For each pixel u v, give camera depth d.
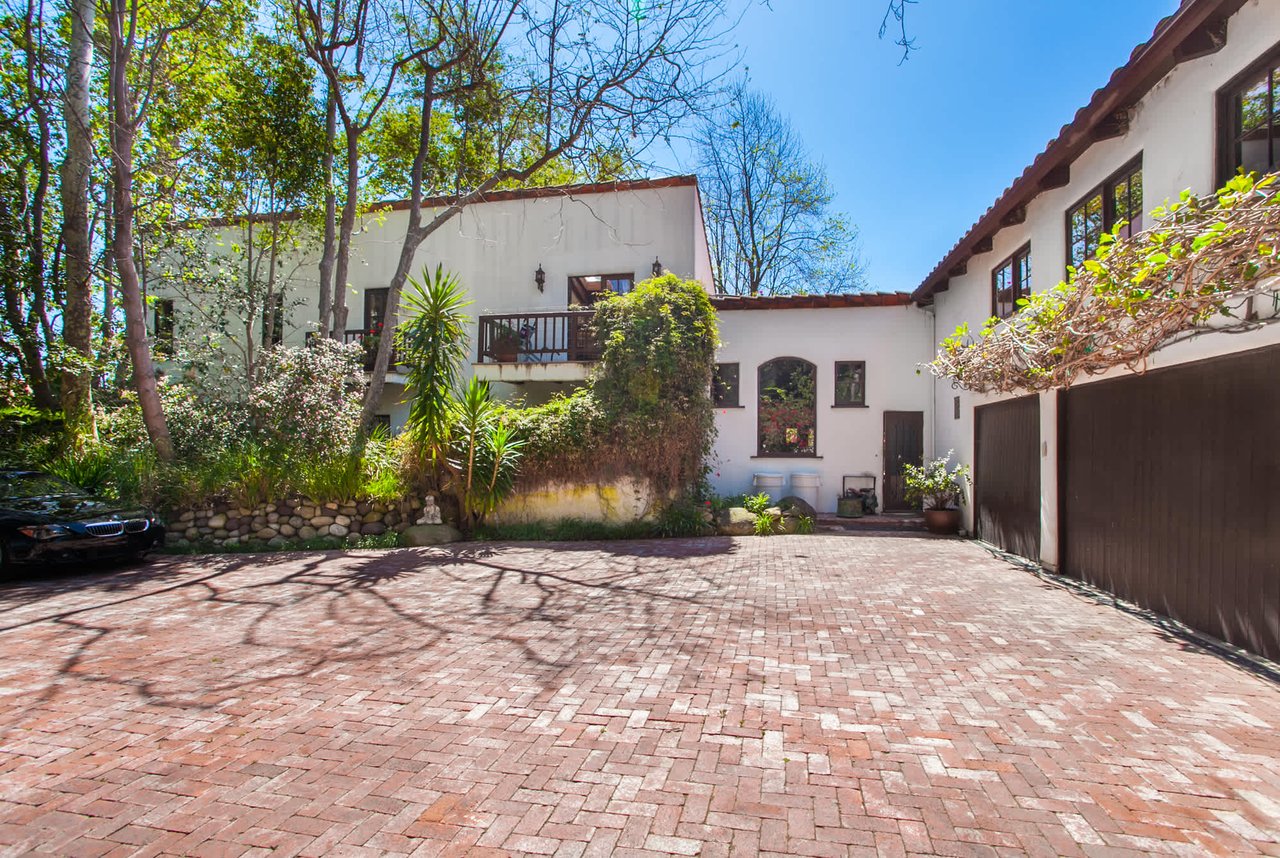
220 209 13.37
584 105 11.32
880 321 12.96
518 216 15.50
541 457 11.02
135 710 3.73
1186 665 4.36
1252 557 4.54
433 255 15.90
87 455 10.62
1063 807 2.66
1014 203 7.92
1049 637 5.03
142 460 10.01
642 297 11.41
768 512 11.34
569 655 4.67
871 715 3.59
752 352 13.31
